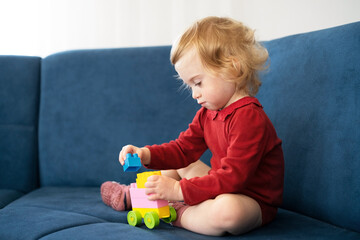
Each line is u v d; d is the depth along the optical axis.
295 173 1.16
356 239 0.87
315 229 0.96
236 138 1.01
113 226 0.96
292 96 1.22
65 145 1.68
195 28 1.11
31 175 1.70
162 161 1.21
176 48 1.08
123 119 1.64
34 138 1.73
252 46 1.15
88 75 1.69
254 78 1.15
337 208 1.00
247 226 0.92
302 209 1.13
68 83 1.70
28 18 2.10
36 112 1.75
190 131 1.26
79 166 1.65
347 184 0.98
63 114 1.69
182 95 1.60
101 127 1.65
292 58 1.26
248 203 0.94
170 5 2.06
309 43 1.20
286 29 1.93
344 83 1.04
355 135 0.98
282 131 1.24
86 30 2.10
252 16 1.97
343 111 1.03
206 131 1.20
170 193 0.97
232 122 1.05
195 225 0.94
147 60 1.65
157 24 2.07
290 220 1.06
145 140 1.60
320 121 1.10
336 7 1.86
